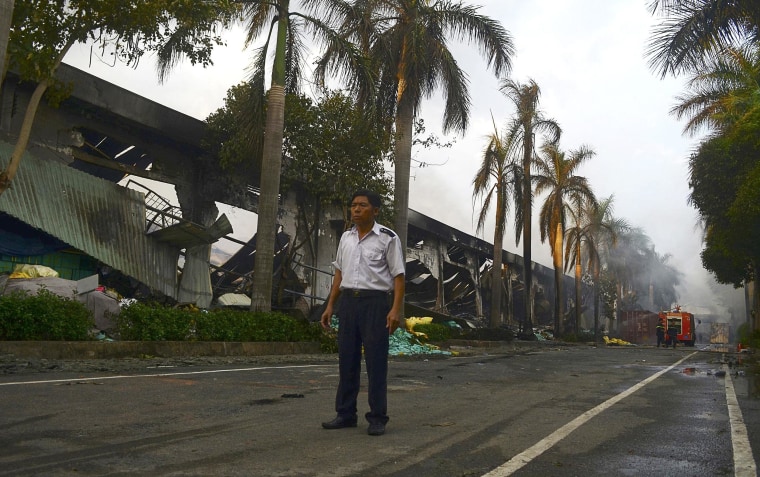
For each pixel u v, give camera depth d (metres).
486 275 43.25
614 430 4.49
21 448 3.34
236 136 19.80
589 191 37.16
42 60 11.29
